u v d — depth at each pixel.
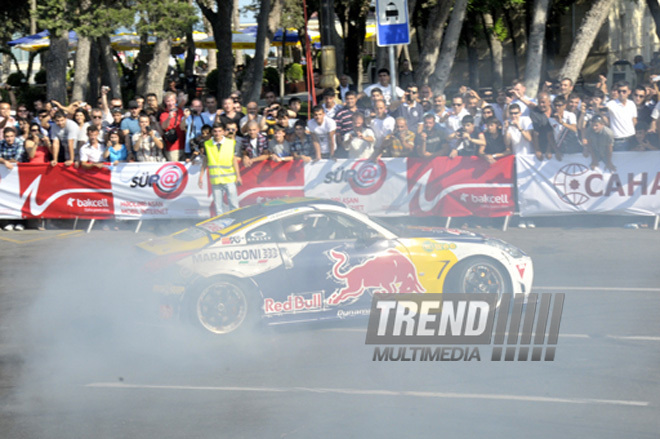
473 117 16.83
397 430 6.45
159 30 22.23
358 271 9.96
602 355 8.35
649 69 30.89
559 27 53.81
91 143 18.02
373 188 17.06
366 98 19.28
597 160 16.23
